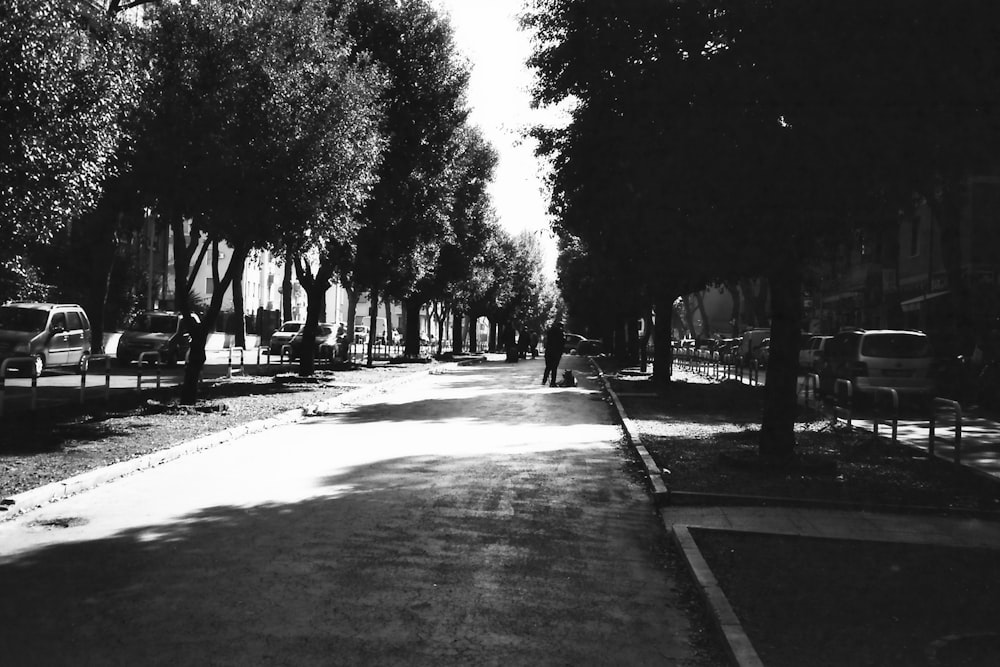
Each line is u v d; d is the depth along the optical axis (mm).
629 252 19250
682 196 9695
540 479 10406
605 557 6949
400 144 27719
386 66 26531
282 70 15633
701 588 5867
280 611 5336
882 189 9156
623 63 10070
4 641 4746
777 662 4547
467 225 44562
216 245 17047
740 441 13359
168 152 14328
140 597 5555
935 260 34281
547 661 4680
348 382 26312
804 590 5855
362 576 6141
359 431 14922
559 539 7473
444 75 28422
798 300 11016
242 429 14125
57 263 36219
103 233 26094
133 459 10430
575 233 20406
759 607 5465
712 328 97375
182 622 5094
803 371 32531
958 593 5828
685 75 9312
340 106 16516
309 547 6898
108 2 17062
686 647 4984
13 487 8508
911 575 6277
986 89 7707
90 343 26422
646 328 43000
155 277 52812
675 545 7367
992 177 29594
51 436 12016
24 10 8883
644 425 15742
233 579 5992
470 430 15383
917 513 8656
